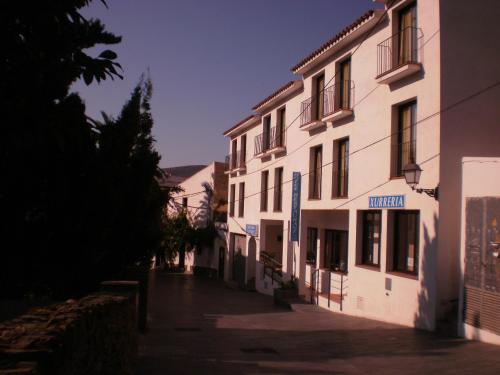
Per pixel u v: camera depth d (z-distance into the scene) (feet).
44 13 14.61
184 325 47.19
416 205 44.21
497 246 34.12
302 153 72.38
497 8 44.09
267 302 75.82
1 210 20.58
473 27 43.29
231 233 112.78
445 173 41.73
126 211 31.76
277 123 84.99
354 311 54.80
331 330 44.11
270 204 86.94
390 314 47.75
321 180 66.33
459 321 38.22
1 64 14.55
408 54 47.47
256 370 26.91
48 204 22.84
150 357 29.19
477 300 36.17
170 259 135.64
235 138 113.70
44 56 15.38
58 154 20.56
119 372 18.84
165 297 81.00
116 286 23.76
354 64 57.00
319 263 69.26
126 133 27.55
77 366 11.80
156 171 34.47
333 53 62.03
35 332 10.29
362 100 54.95
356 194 55.36
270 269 87.45
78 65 15.74
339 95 61.16
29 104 14.97
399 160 48.62
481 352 31.78
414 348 34.06
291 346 35.76
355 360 30.35
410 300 44.62
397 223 48.98
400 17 49.65
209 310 63.16
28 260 22.68
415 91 45.37
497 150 42.93
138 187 32.50
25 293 26.37
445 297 41.14
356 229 55.26
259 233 92.73
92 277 28.53
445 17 42.78
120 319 18.83
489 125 43.01
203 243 129.29
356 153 55.93
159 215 36.40
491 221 34.94
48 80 15.16
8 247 21.86
